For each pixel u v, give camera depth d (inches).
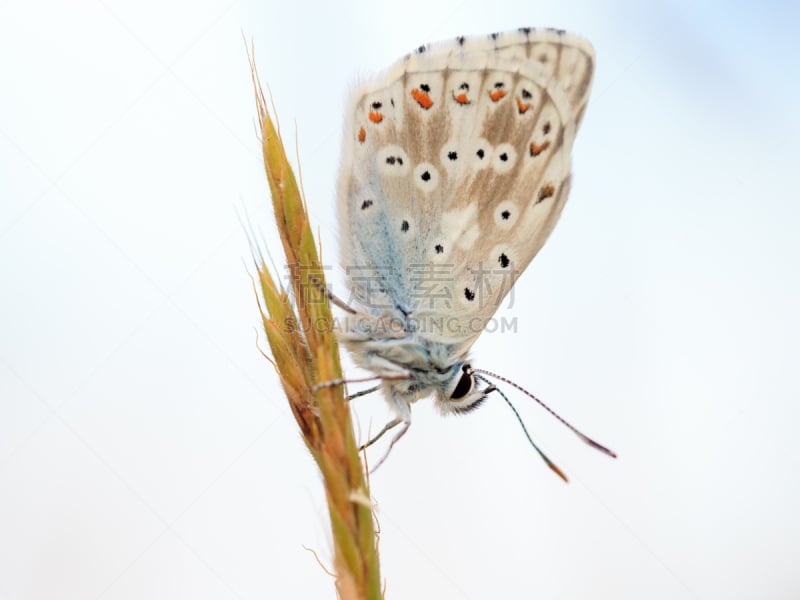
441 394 4.1
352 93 4.1
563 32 4.1
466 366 4.1
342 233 4.1
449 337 4.1
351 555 3.5
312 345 3.6
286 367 3.6
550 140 4.1
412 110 4.1
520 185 4.1
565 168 4.1
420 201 4.1
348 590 3.5
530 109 4.1
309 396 3.6
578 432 3.9
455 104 4.1
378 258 4.1
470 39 4.1
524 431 4.0
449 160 4.1
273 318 3.6
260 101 3.7
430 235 4.1
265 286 3.7
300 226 3.7
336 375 3.6
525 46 4.1
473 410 4.0
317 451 3.5
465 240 4.1
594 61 4.1
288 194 3.7
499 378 4.0
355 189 4.1
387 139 4.1
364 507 3.5
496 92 4.1
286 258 3.7
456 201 4.1
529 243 4.1
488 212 4.1
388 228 4.1
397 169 4.1
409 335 4.1
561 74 4.1
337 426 3.5
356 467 3.5
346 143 4.1
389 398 4.0
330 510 3.5
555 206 4.1
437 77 4.1
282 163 3.7
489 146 4.1
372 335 4.1
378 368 4.1
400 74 4.1
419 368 4.1
